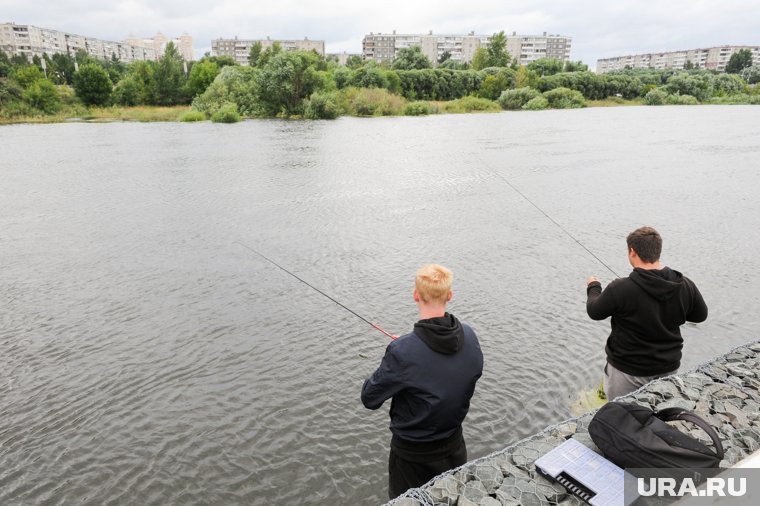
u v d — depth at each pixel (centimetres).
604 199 1505
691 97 7656
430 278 258
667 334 355
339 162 2203
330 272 955
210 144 2855
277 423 536
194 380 616
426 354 254
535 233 1179
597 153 2436
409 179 1828
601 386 580
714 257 1008
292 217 1330
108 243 1129
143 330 740
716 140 2908
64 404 571
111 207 1440
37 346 697
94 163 2173
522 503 264
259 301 833
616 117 4975
